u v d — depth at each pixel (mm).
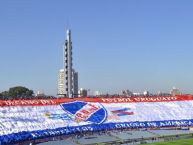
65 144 148875
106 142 152750
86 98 197875
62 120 174625
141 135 170125
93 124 178500
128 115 191875
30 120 166500
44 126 165250
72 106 187625
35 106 178875
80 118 180250
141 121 189125
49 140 155625
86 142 152750
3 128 153500
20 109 172750
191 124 192375
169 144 149250
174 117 196375
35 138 153250
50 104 184125
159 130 184000
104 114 188625
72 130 169125
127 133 173750
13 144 143000
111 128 178875
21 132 154375
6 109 169625
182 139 162625
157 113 197750
